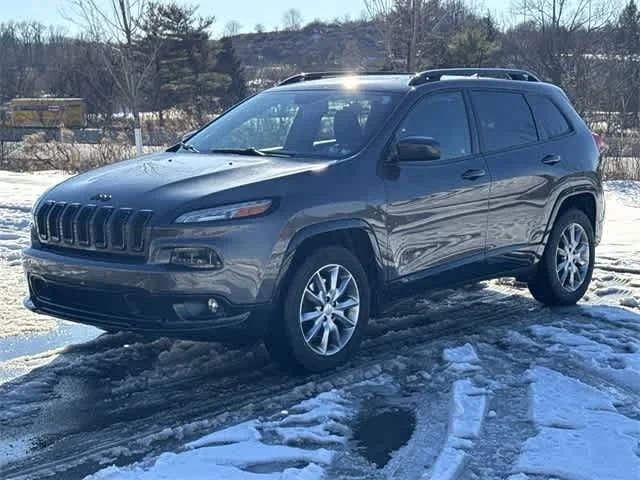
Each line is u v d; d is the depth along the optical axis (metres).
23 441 4.34
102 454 4.17
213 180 5.07
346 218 5.24
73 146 23.17
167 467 3.91
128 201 4.91
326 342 5.25
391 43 19.44
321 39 108.88
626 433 4.31
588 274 7.24
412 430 4.43
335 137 5.73
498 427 4.43
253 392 5.02
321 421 4.51
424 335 6.19
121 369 5.46
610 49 31.77
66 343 6.00
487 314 6.81
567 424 4.42
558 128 7.05
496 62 35.34
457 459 4.01
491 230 6.28
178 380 5.25
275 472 3.89
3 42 74.62
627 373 5.21
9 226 10.94
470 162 6.12
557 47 30.06
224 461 3.99
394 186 5.54
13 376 5.30
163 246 4.69
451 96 6.20
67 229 5.06
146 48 22.00
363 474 3.91
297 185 5.07
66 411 4.74
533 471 3.88
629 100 29.50
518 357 5.63
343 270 5.34
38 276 5.18
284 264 4.95
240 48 113.81
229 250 4.73
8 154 23.19
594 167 7.23
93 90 46.34
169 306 4.69
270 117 6.23
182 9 49.59
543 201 6.69
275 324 5.06
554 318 6.70
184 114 38.69
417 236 5.71
